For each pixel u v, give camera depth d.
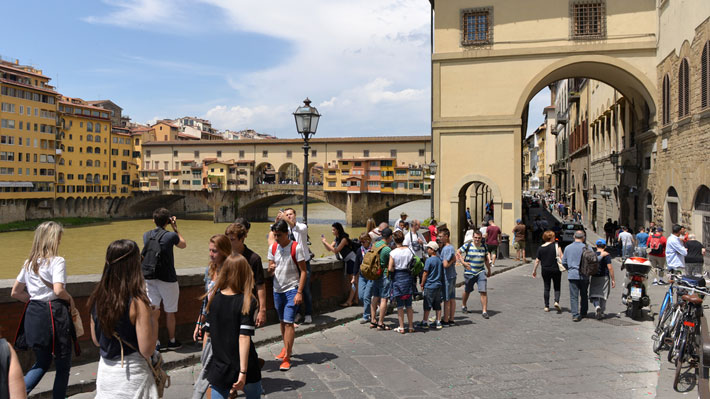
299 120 11.14
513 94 22.69
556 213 58.25
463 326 9.45
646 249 18.34
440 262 9.28
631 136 26.98
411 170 84.88
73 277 6.70
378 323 9.12
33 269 4.83
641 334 8.92
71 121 92.19
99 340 3.86
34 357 6.07
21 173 81.56
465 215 25.53
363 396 5.79
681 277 7.58
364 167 87.31
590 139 40.09
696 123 17.08
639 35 21.59
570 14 22.06
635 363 7.15
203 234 76.19
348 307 10.45
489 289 14.12
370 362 7.07
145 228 84.94
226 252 5.44
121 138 103.81
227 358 4.38
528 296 12.98
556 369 6.86
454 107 23.27
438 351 7.68
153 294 6.67
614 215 31.19
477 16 23.12
